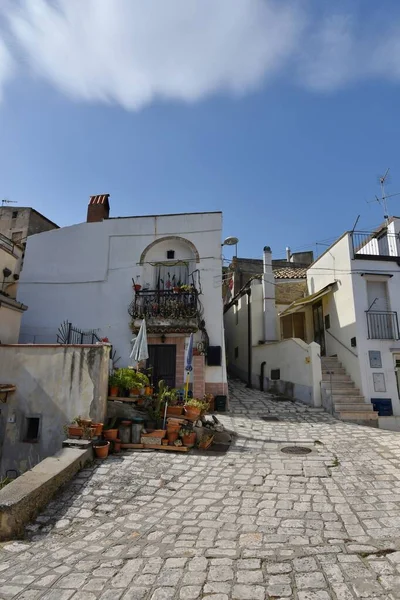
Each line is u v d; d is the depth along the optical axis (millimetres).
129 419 8625
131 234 15328
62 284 15266
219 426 9781
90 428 7715
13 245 16516
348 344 14148
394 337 13578
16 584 3738
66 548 4484
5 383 8875
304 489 6172
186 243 14906
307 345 14305
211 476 6766
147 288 14789
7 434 8625
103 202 16453
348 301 14273
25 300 15273
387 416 12367
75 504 5641
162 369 13820
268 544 4410
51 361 8812
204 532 4754
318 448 8695
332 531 4711
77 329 14664
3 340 10195
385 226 15992
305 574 3773
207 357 13594
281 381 16250
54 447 8352
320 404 13555
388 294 14039
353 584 3588
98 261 15273
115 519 5191
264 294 18984
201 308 14109
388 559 4039
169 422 8414
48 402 8609
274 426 10938
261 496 5895
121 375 9109
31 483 5559
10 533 4797
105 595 3525
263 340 18828
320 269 17125
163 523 5035
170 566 3982
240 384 19766
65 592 3592
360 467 7297
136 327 13711
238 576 3764
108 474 6707
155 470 6973
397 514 5199
